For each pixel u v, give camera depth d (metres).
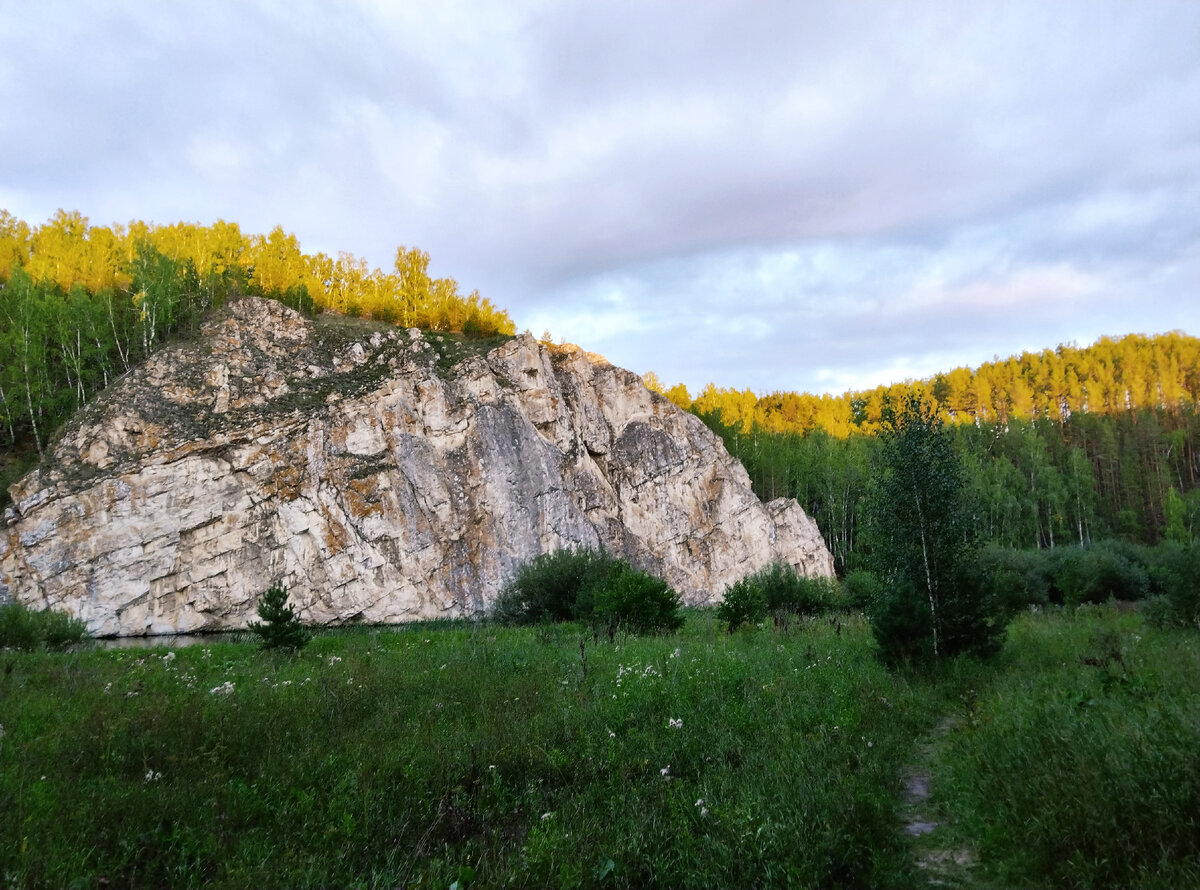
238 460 38.44
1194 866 4.35
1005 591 18.47
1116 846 4.71
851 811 5.73
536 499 47.50
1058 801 5.30
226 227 64.19
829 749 7.44
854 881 5.06
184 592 35.31
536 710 9.38
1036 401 121.12
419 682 11.12
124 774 6.89
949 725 9.14
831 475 75.00
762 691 10.02
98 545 33.97
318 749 7.57
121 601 33.62
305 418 41.44
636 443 58.00
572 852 5.40
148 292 46.06
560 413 53.50
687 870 5.12
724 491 60.09
